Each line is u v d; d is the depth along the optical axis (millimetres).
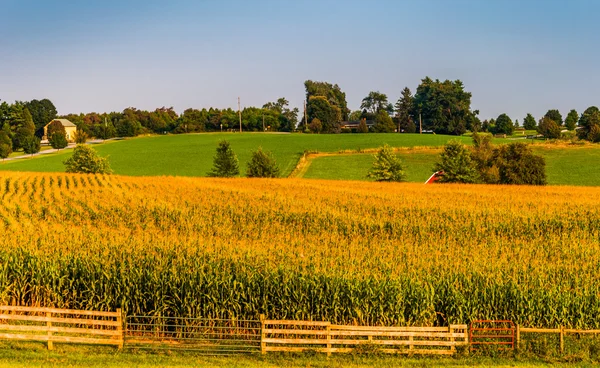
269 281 24312
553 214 43312
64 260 25953
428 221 41250
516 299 24750
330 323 21938
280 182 63812
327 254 30594
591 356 21938
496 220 41500
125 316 22234
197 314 23969
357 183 64750
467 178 75750
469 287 25188
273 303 24328
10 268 25219
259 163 81312
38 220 39906
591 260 31344
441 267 28219
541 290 24953
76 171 80000
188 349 21766
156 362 20500
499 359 21531
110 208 44812
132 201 47938
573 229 40219
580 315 24562
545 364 21203
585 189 60438
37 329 20766
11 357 19953
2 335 20656
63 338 20922
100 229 36344
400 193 55250
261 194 52875
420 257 30609
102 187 56125
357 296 24328
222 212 43500
